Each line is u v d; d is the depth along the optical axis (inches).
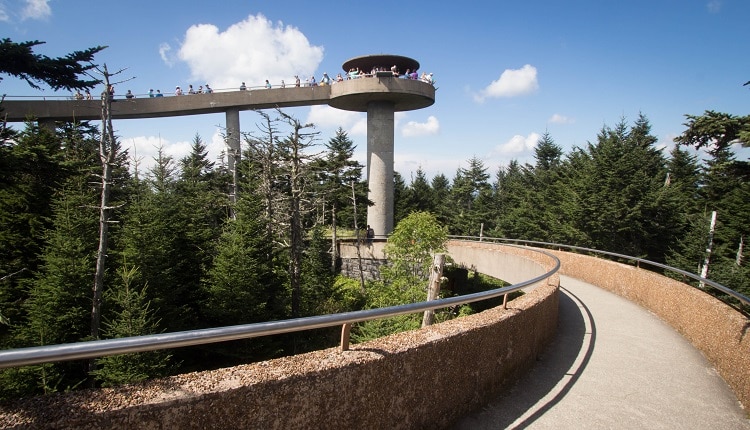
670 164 1535.4
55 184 708.7
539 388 212.7
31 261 713.6
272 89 1504.7
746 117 632.4
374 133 1549.0
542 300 265.1
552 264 518.0
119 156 689.0
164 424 92.7
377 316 138.9
